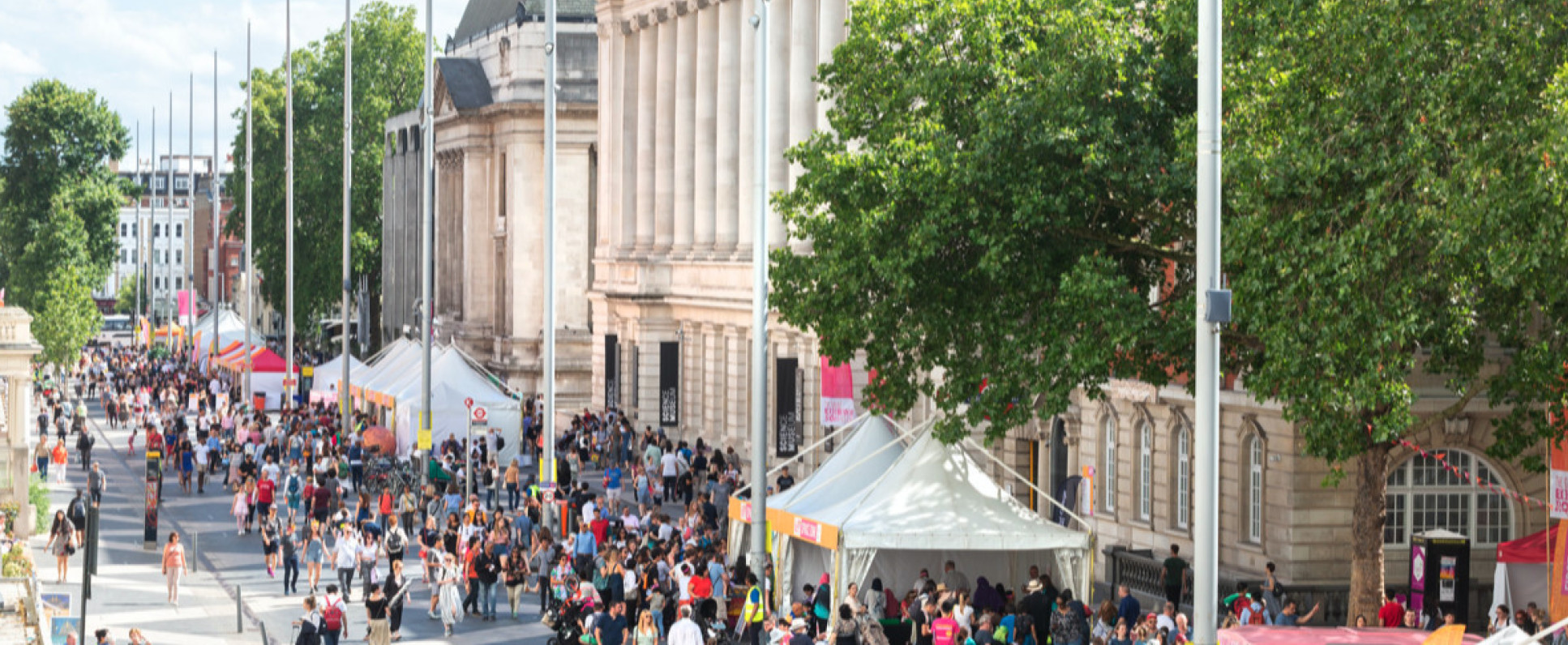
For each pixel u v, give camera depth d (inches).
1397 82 1407.5
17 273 5728.3
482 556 2073.1
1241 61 1534.2
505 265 4936.0
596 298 4128.9
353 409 4082.2
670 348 3440.0
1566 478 1606.8
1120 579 2098.9
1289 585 1905.8
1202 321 1171.9
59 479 3543.3
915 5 1797.5
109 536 2768.2
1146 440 2192.4
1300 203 1465.3
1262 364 1583.4
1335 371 1432.1
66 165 5856.3
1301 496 1925.4
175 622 2060.8
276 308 6501.0
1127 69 1647.4
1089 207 1702.8
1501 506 1951.3
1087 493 2278.5
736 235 3523.6
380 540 2402.8
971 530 1754.4
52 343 5378.9
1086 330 1631.4
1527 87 1338.6
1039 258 1688.0
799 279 1829.5
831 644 1638.8
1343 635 1127.6
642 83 3949.3
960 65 1745.8
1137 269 1787.6
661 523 2251.5
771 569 1973.4
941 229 1686.8
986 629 1593.3
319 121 6441.9
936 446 1845.5
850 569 1748.3
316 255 6299.2
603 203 4146.2
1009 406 1713.8
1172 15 1630.2
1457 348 1478.8
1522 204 1289.4
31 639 1440.7
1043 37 1729.8
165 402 4699.8
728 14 3496.6
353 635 1979.6
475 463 2970.0
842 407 2356.1
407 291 5816.9
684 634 1594.5
